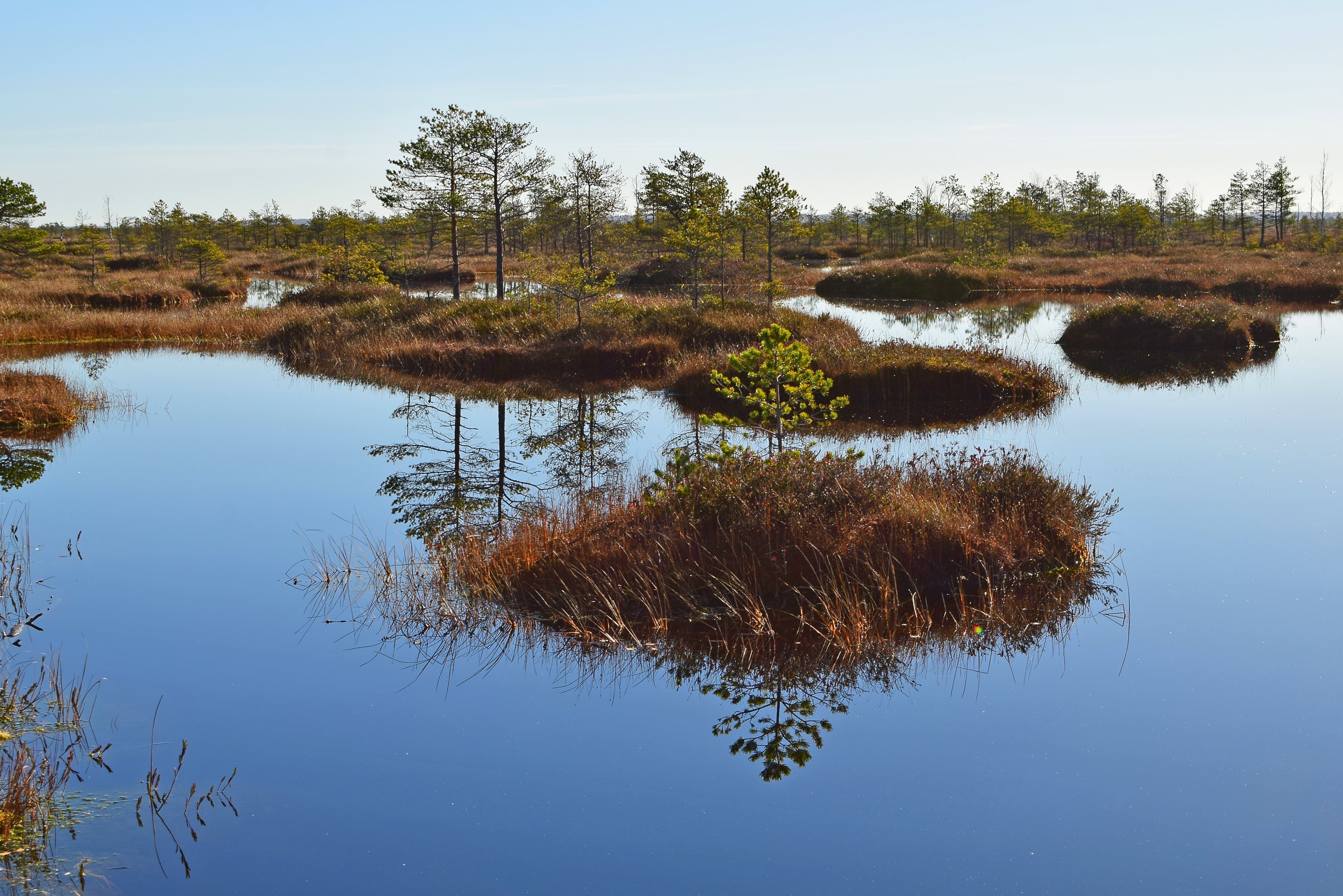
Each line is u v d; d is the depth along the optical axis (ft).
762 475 29.37
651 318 78.95
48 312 100.27
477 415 57.62
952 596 25.58
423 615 25.26
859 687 21.43
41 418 53.06
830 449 44.88
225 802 16.48
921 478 31.60
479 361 72.08
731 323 75.56
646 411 57.93
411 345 76.33
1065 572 27.40
